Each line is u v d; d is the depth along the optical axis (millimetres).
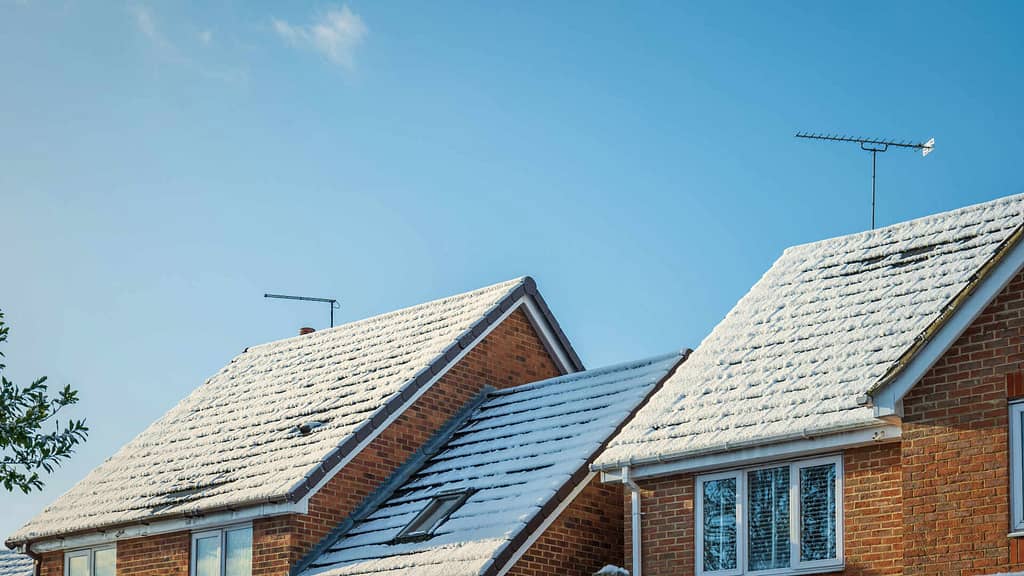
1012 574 18547
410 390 29750
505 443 28516
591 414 27938
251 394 33875
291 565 27203
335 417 30062
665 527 23375
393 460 29312
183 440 32906
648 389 27578
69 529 30938
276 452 29625
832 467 21672
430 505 27141
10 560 38375
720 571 22531
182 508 28906
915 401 19969
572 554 25375
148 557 29891
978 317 19703
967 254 24234
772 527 22156
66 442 21719
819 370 22984
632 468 23719
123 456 33688
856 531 21141
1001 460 19062
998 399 19281
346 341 34531
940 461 19578
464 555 24312
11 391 21469
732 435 22453
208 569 28719
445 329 32188
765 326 25312
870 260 25734
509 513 25156
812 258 26875
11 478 21359
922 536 19484
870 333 23328
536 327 33031
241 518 28031
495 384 31828
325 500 28000
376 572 25328
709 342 25812
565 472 25719
